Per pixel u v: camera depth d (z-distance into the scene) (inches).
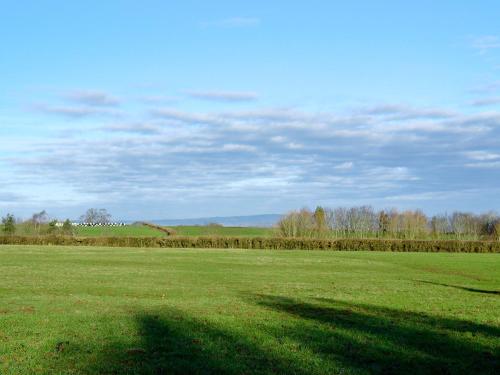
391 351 608.1
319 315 864.9
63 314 814.5
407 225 5182.1
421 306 1002.7
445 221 5285.4
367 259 2701.8
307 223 4909.0
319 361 557.6
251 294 1195.3
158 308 911.7
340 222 5260.8
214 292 1235.9
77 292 1174.3
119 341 629.6
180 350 591.2
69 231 4761.3
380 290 1322.6
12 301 954.1
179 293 1204.5
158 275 1664.6
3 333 659.4
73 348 593.3
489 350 622.8
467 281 1707.7
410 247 3639.3
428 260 2694.4
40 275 1547.7
